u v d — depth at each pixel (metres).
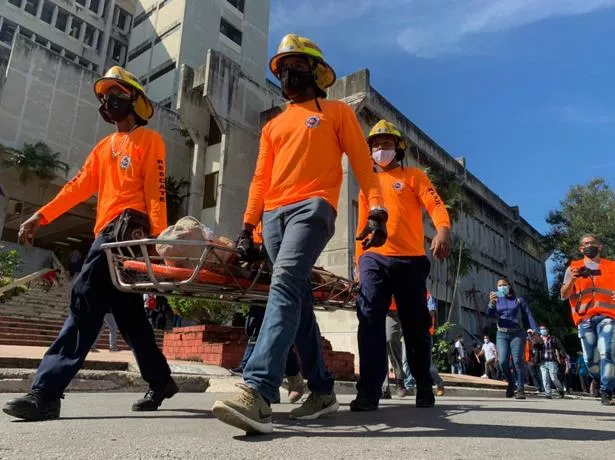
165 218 3.01
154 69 37.22
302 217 2.36
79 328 2.73
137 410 3.02
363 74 20.47
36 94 25.22
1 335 11.09
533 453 1.76
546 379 10.86
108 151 3.18
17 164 23.62
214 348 7.50
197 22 36.78
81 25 40.31
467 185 33.25
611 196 35.44
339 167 2.62
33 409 2.46
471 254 32.88
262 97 25.30
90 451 1.58
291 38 2.77
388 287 3.76
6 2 36.41
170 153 29.69
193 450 1.64
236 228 22.66
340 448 1.76
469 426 2.52
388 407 3.87
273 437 1.98
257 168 2.83
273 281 2.23
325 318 16.73
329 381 2.80
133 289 2.65
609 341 5.23
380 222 2.45
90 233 33.75
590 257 5.52
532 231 47.81
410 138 25.38
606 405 5.28
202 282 2.48
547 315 34.50
